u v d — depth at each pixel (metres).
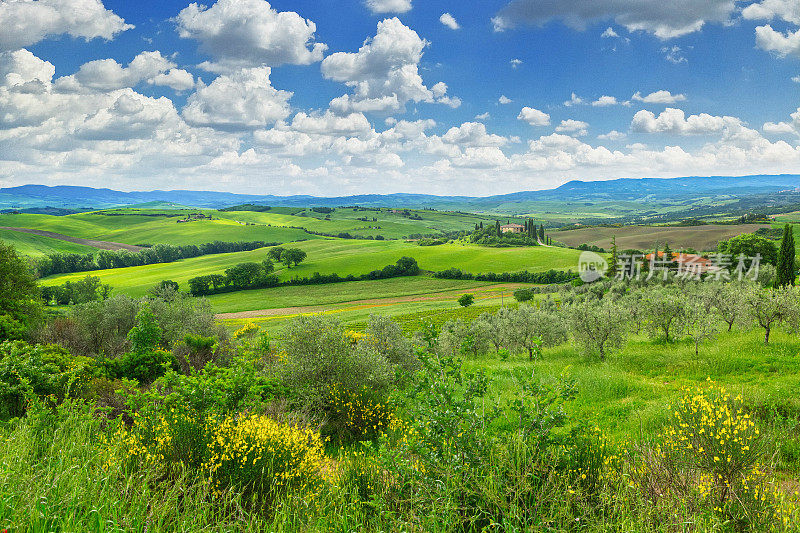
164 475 5.16
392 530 4.04
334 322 12.94
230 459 5.11
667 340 23.95
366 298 107.88
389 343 17.58
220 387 7.04
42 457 5.11
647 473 5.00
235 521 4.17
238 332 23.31
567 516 4.12
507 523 3.87
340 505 4.66
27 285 32.88
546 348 28.42
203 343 21.38
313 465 5.61
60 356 13.53
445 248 162.75
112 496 4.13
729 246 95.12
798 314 18.09
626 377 15.02
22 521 3.50
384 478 5.12
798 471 6.48
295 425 6.92
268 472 5.07
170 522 4.07
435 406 5.09
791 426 8.20
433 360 5.36
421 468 4.75
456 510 4.21
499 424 7.11
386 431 8.99
